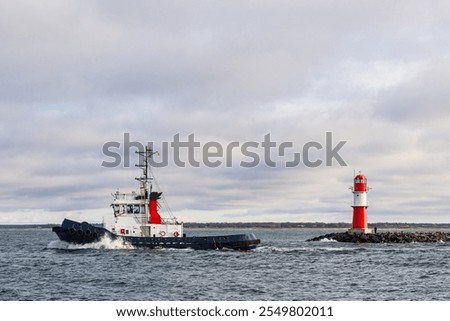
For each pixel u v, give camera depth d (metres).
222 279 62.31
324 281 61.81
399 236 142.88
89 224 90.12
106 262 75.94
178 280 61.34
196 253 86.25
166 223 90.12
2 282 60.47
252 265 74.62
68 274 65.75
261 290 55.91
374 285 59.47
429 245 130.75
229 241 90.00
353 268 73.56
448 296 53.19
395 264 78.81
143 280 61.28
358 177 141.88
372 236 140.38
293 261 80.62
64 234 90.62
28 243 143.50
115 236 89.00
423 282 61.62
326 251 100.69
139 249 88.12
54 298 51.56
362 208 142.00
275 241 156.88
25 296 52.59
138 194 89.62
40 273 66.94
